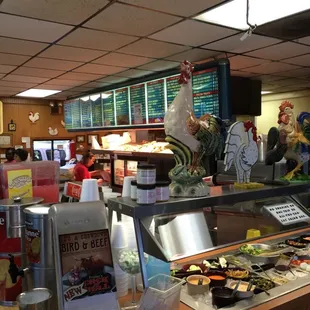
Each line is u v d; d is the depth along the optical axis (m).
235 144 2.19
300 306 1.59
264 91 6.99
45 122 8.41
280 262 1.96
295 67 4.66
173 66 4.51
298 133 2.56
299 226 2.53
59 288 1.27
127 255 1.63
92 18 2.75
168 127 1.93
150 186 1.67
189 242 2.00
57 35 3.18
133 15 2.69
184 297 1.59
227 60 3.89
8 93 7.21
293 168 2.65
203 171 1.95
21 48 3.62
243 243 2.20
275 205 2.48
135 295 1.64
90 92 6.56
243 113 5.36
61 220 1.33
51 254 1.43
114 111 5.77
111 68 4.63
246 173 2.30
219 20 2.82
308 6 2.56
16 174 1.92
